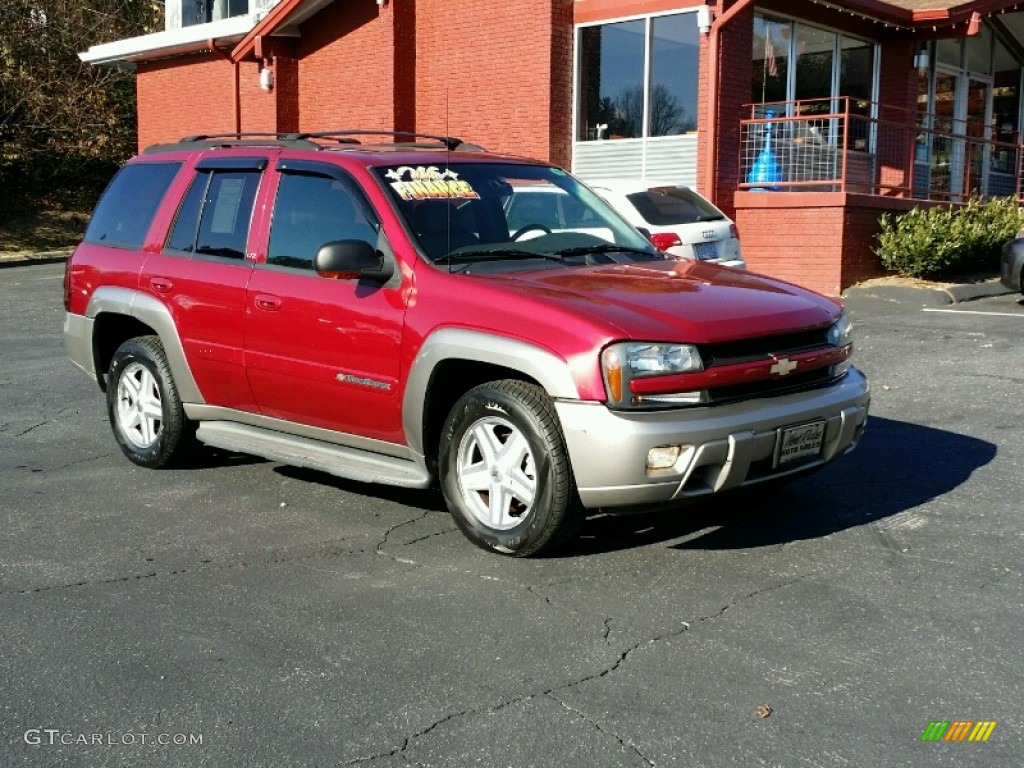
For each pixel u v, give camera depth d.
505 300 5.00
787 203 15.15
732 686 3.80
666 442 4.59
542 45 17.50
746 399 4.86
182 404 6.61
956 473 6.40
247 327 6.04
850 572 4.87
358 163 5.82
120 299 6.78
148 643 4.23
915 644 4.12
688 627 4.30
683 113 16.52
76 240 25.05
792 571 4.89
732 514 5.71
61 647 4.21
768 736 3.47
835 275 14.79
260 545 5.39
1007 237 15.45
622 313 4.77
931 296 13.72
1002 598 4.55
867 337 11.13
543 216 6.07
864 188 18.33
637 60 17.05
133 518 5.87
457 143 6.67
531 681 3.87
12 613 4.54
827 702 3.68
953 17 17.11
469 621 4.40
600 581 4.81
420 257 5.38
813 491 6.10
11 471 6.89
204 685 3.88
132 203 7.09
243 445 6.22
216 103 22.98
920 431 7.38
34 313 14.77
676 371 4.65
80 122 27.50
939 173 19.38
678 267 5.80
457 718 3.62
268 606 4.59
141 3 30.05
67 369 10.56
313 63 20.73
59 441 7.72
